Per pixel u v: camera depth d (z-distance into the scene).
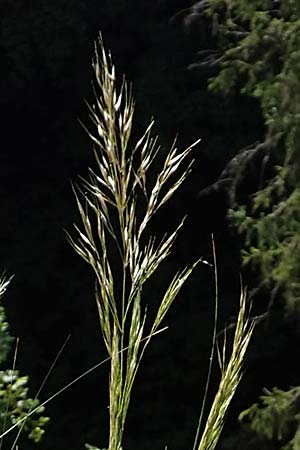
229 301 14.31
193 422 14.25
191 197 14.62
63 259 15.71
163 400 14.44
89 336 15.32
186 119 14.09
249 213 11.08
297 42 9.14
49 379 15.02
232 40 11.04
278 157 9.76
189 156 14.32
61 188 15.98
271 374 12.87
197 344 14.34
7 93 15.89
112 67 1.67
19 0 15.34
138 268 1.64
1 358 6.70
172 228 14.71
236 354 1.70
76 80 15.66
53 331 15.44
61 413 14.84
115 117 1.66
